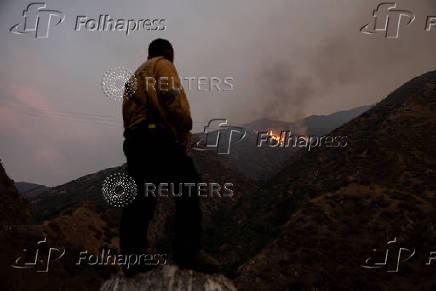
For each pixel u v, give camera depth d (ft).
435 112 291.17
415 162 230.89
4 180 102.78
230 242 268.21
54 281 16.67
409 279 131.54
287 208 260.21
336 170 274.57
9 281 13.96
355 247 160.04
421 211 169.27
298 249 170.30
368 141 289.74
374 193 199.82
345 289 131.44
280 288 144.77
